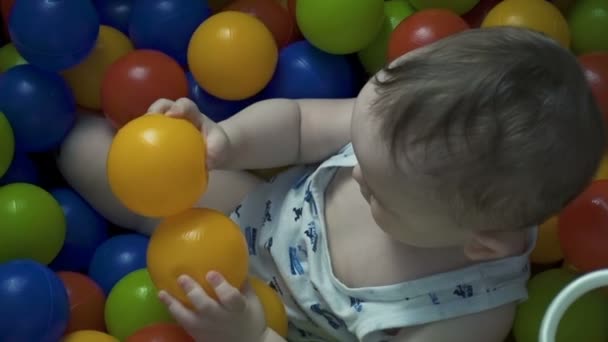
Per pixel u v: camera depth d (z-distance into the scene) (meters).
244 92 1.19
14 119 1.16
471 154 0.81
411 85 0.82
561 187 0.85
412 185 0.85
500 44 0.82
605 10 1.24
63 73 1.23
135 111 1.16
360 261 1.03
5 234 1.08
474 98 0.79
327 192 1.10
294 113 1.15
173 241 0.92
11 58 1.26
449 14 1.17
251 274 1.16
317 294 1.08
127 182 0.90
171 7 1.24
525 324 1.09
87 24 1.14
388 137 0.83
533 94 0.80
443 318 0.98
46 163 1.31
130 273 1.14
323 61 1.23
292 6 1.31
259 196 1.19
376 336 1.02
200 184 0.93
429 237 0.92
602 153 0.88
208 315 0.93
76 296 1.10
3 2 1.26
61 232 1.13
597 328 1.07
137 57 1.18
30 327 0.96
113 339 1.04
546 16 1.19
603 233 1.02
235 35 1.16
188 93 1.24
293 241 1.10
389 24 1.26
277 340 1.00
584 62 1.14
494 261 0.98
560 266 1.21
